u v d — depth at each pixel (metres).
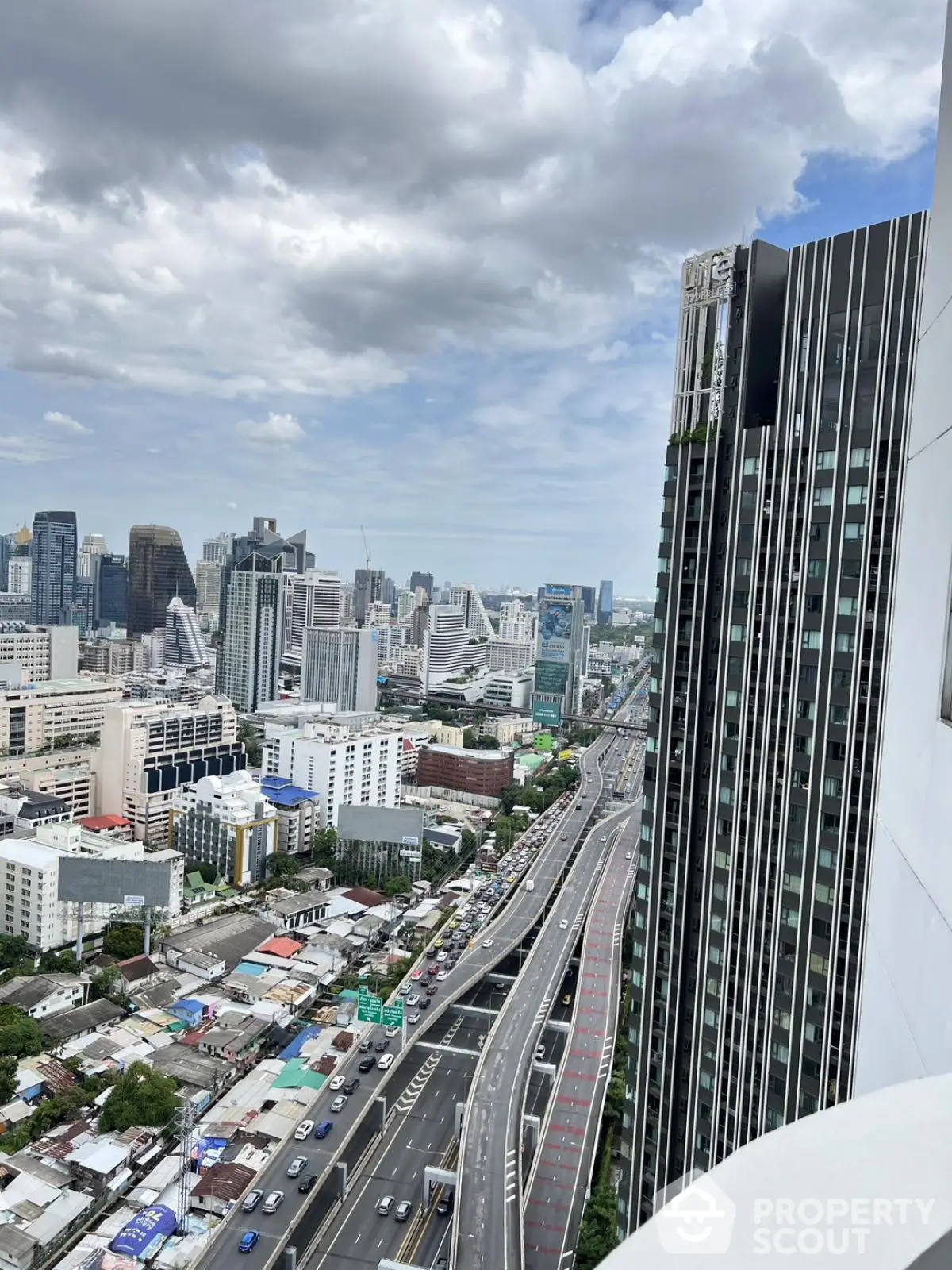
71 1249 65.44
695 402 52.47
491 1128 79.31
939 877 9.61
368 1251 65.62
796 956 47.00
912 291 42.50
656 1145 53.62
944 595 10.32
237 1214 67.12
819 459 46.06
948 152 11.32
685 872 52.59
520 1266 62.69
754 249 49.06
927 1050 9.70
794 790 47.06
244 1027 96.69
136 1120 78.00
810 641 46.34
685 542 52.56
